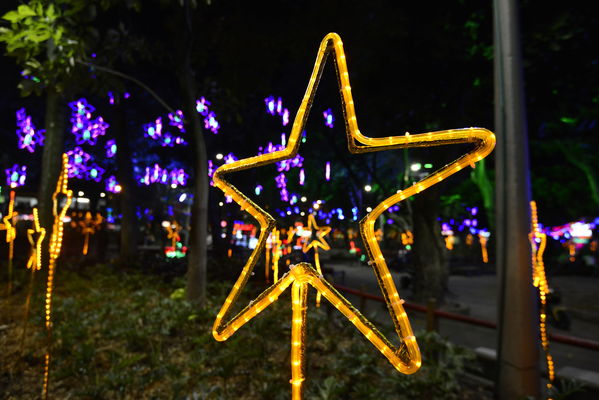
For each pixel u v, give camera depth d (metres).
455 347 5.49
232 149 20.08
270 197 24.03
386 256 31.28
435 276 12.20
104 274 12.18
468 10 10.30
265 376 4.97
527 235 4.66
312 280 1.35
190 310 7.09
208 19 11.14
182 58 8.04
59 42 6.56
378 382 5.27
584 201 22.02
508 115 4.83
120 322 6.65
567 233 23.53
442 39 10.17
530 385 4.48
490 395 5.39
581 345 4.51
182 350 5.93
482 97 11.34
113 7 10.82
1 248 15.43
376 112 12.08
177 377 4.97
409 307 6.65
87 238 17.62
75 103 13.07
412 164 16.59
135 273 12.44
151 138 19.39
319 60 1.52
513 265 4.64
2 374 5.04
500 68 4.94
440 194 12.61
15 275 10.52
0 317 7.32
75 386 4.86
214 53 12.23
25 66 6.70
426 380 4.98
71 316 7.07
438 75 11.05
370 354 5.73
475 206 26.25
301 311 1.40
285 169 17.09
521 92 4.87
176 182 17.11
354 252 33.44
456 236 35.41
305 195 24.73
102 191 18.97
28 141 13.52
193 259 8.09
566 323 10.34
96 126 13.73
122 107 16.09
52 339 5.86
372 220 1.39
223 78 12.20
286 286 1.40
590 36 9.61
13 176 15.33
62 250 13.20
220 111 9.80
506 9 4.94
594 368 6.95
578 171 21.22
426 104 11.20
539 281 4.76
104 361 5.50
